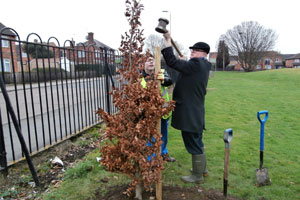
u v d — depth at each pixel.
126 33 2.54
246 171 3.46
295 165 3.72
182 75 2.92
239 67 80.31
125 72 2.51
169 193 2.76
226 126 6.17
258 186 3.04
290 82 21.91
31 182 3.07
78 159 3.82
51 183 3.07
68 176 3.15
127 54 2.57
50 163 3.60
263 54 61.28
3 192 2.80
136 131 2.15
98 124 5.70
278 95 13.02
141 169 2.33
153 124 2.31
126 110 2.26
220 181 3.14
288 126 6.25
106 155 2.36
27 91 13.58
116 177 3.14
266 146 4.61
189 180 3.06
